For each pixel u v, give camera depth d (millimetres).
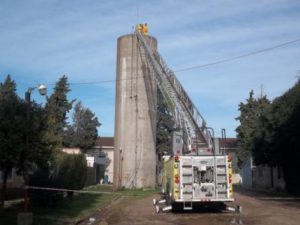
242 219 20516
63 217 20266
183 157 23781
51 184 23516
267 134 39250
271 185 50750
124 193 43781
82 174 35000
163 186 31797
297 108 34219
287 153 38781
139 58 55312
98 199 33969
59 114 65812
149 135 54906
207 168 23734
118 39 57031
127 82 55406
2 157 18609
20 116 19078
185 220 20578
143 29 55469
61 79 67688
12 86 57125
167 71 39719
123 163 54375
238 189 55781
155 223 19500
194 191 23547
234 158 87500
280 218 20688
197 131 31219
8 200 26609
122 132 55031
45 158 19812
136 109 54812
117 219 21250
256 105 79750
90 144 83125
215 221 19938
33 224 17375
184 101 33969
